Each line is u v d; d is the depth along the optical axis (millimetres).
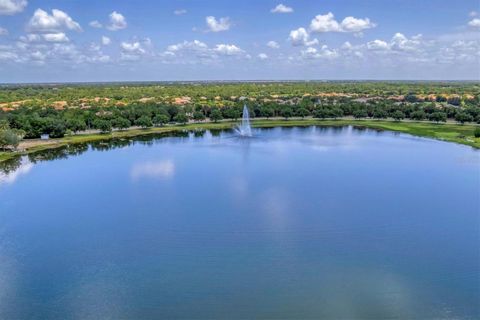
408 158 135750
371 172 117750
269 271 61719
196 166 125500
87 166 126688
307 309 52438
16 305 53562
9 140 142000
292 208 88312
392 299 54531
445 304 53406
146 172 119062
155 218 83000
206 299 54656
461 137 171750
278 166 124875
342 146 158000
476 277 59969
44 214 85562
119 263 64500
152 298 54906
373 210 87250
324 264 63906
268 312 51812
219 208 88438
